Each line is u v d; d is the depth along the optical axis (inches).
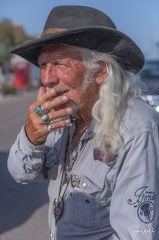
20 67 1552.7
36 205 266.4
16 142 87.6
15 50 89.5
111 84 82.7
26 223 237.5
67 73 82.7
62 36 80.7
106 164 81.2
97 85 84.4
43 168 91.4
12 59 1614.2
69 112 80.1
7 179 321.4
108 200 82.4
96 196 82.4
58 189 88.0
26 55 92.6
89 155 83.5
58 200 86.9
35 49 89.5
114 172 80.4
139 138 78.8
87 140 84.3
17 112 871.1
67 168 88.0
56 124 80.5
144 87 90.4
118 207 78.5
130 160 78.6
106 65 83.9
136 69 88.0
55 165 90.4
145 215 76.7
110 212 79.7
